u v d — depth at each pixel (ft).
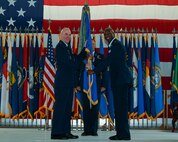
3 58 32.71
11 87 32.40
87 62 24.40
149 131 30.60
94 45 26.37
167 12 34.42
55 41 33.94
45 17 34.45
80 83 25.46
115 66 22.06
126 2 34.65
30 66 32.37
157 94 32.12
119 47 22.07
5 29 34.09
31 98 32.22
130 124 34.55
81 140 22.09
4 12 34.55
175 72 32.12
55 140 22.11
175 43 32.99
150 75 32.58
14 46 32.68
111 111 30.68
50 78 30.17
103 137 24.45
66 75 22.90
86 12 24.76
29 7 34.63
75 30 32.99
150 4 34.45
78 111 31.35
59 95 22.84
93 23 34.27
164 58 33.88
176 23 34.24
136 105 32.14
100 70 23.21
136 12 34.42
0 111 32.35
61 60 22.81
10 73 32.42
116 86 21.99
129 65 32.07
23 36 33.96
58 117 22.82
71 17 34.42
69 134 23.31
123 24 34.17
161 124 34.14
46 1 34.76
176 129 31.76
